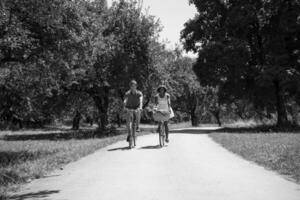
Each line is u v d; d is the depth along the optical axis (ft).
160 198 20.62
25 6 39.58
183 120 279.49
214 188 22.59
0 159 44.39
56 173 30.01
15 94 68.28
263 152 36.91
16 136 102.42
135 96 44.50
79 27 56.29
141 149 42.83
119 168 30.37
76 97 108.06
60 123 236.43
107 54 95.91
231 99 116.78
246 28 105.09
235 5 104.32
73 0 53.72
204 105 203.51
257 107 117.70
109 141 55.67
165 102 45.57
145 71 106.52
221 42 102.42
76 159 37.55
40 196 22.36
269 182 24.11
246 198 20.20
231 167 29.78
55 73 58.95
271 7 99.40
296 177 25.39
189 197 20.65
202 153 38.68
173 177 26.02
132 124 44.86
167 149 42.27
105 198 21.03
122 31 104.47
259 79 93.71
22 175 29.22
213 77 107.55
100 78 98.63
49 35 51.67
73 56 57.52
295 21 96.27
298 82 91.50
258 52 104.94
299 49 102.42
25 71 57.00
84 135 92.32
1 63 52.06
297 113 127.85
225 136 60.23
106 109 109.50
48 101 105.81
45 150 53.26
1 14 36.47
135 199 20.59
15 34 40.27
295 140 48.39
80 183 25.38
